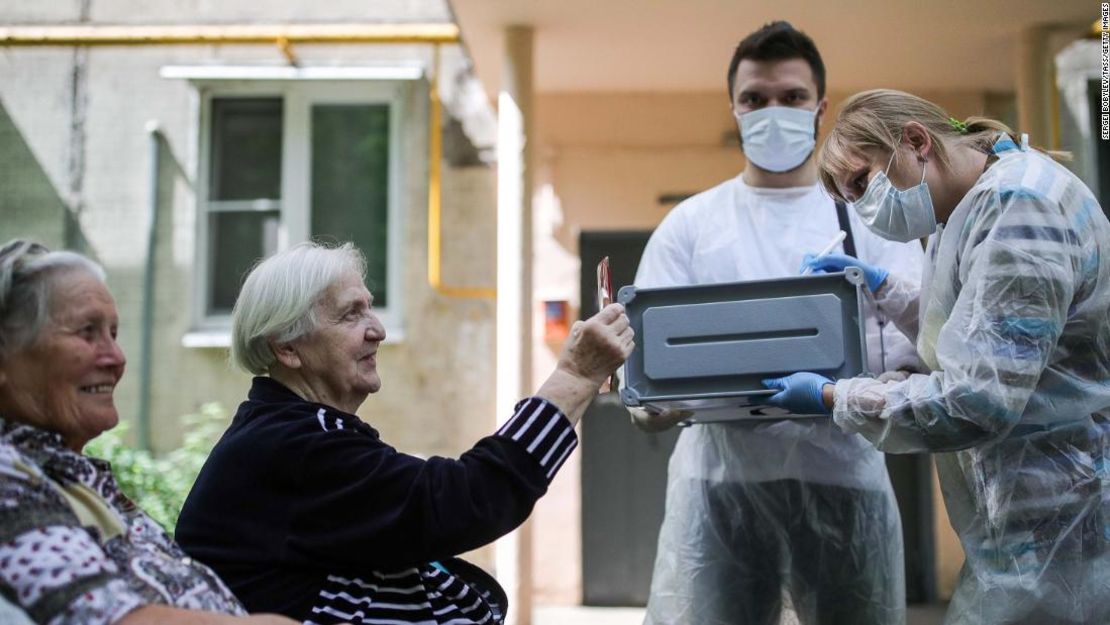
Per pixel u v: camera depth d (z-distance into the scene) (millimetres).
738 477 2699
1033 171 2080
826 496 2654
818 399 2184
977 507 2203
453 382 5984
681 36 5145
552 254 5785
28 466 1569
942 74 5512
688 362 2305
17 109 6273
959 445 2057
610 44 5230
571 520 5711
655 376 2320
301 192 6211
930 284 2320
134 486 5523
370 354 2197
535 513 5727
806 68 2801
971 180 2195
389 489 1953
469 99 6113
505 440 1989
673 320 2322
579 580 5688
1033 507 2088
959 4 4805
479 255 6039
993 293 2006
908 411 2064
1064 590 2061
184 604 1724
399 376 6000
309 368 2143
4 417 1695
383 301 6129
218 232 6262
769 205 2801
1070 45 5199
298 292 2115
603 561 5770
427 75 6141
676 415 2529
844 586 2660
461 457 1993
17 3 6273
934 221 2242
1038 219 2016
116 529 1702
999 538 2131
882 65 5422
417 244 6066
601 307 2422
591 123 5840
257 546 1991
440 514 1926
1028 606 2082
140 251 6180
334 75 6121
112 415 1770
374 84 6203
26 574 1475
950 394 2014
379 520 1949
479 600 2174
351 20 6160
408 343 6016
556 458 2018
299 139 6227
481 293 6016
